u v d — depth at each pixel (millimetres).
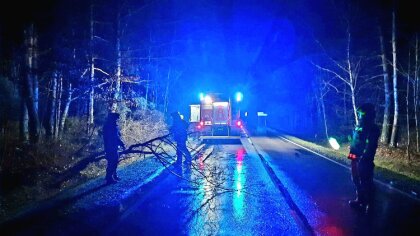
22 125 12898
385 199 9188
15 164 10492
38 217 6930
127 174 11703
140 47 19406
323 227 6980
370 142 7977
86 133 15672
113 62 16156
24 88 12852
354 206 8383
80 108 20812
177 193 10039
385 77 22203
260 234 6699
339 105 36844
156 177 11398
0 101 15781
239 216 7824
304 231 6852
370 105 8094
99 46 16609
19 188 8914
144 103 21828
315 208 8352
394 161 16656
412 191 9805
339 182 11602
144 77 23234
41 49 14094
